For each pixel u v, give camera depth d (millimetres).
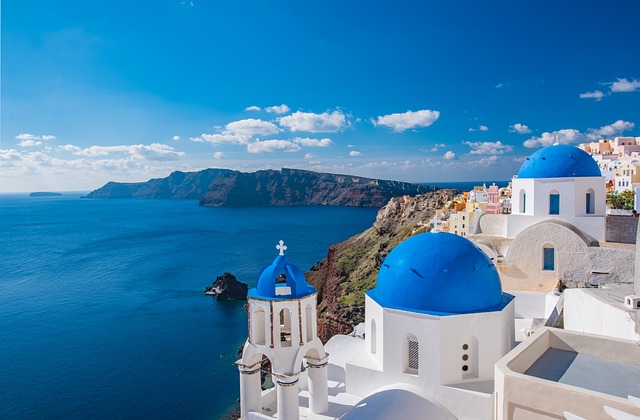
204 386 56625
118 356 66625
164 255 160375
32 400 53188
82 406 51812
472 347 17922
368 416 15641
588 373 14141
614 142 113688
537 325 24188
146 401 52938
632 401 11234
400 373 18375
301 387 22172
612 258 27641
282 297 18016
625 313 16875
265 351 18141
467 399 16859
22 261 151625
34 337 75312
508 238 31812
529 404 12578
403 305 18516
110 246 185750
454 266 18203
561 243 28859
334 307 74625
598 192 29797
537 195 30609
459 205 75750
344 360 22812
